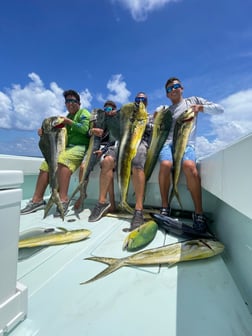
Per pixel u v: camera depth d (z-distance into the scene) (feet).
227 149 3.61
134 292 3.06
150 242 4.93
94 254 4.31
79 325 2.44
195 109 7.08
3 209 2.06
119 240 5.06
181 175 7.43
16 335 2.25
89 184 9.41
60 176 7.53
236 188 3.14
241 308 2.76
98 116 8.15
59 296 2.96
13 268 2.26
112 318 2.55
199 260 4.03
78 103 8.90
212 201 6.98
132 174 6.75
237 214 4.13
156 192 8.37
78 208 7.86
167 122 7.51
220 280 3.40
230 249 4.35
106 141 8.18
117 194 9.08
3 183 2.02
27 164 9.89
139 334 2.33
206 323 2.49
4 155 9.53
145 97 8.44
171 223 5.65
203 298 2.94
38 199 7.97
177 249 4.28
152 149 7.58
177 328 2.41
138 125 7.02
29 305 2.76
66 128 8.29
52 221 6.55
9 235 2.16
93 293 3.03
